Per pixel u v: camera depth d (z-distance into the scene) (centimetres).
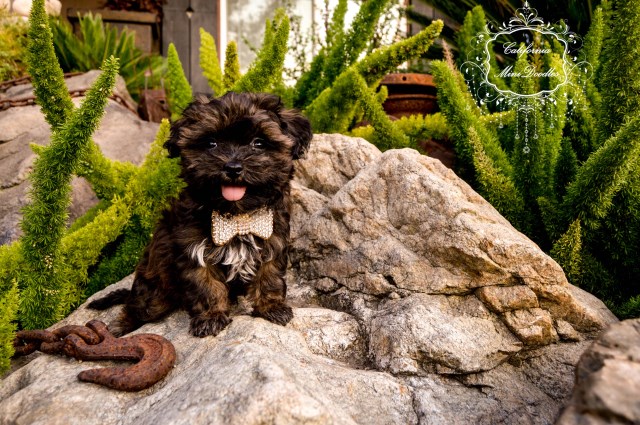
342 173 66
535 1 111
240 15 174
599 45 78
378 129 71
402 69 121
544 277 45
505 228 49
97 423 35
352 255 53
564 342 46
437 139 84
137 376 38
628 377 25
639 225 56
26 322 52
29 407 37
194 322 47
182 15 168
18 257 52
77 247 58
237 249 48
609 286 56
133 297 54
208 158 46
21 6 138
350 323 49
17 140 95
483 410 40
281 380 31
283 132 51
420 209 50
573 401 27
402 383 42
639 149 51
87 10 165
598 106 69
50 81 55
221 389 32
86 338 44
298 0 169
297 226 62
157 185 64
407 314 45
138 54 147
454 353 43
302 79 91
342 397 38
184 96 84
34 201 50
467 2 121
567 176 65
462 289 47
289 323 48
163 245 51
